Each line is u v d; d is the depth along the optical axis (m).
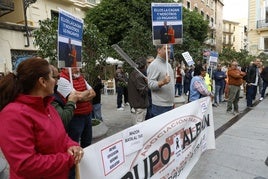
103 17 16.50
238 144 5.71
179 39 4.67
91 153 2.19
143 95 6.07
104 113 9.55
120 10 16.16
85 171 2.13
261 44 32.75
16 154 1.73
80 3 18.38
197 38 23.62
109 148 2.37
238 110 9.95
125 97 11.47
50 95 2.07
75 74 3.60
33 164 1.76
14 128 1.75
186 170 3.85
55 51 5.92
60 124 2.13
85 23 6.37
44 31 6.06
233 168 4.48
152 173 2.99
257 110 10.09
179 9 4.62
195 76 6.50
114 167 2.42
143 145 2.82
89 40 6.12
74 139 3.48
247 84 10.72
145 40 10.77
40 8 14.82
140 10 16.34
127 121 8.09
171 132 3.35
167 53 4.51
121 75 10.27
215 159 4.84
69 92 3.15
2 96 1.88
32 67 1.94
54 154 1.93
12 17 13.77
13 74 1.96
